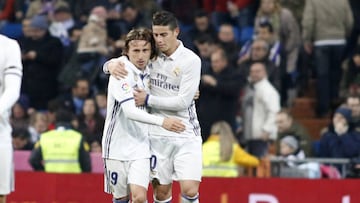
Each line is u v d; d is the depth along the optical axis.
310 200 24.33
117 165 19.19
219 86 28.08
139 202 19.02
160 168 19.56
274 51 30.36
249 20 33.03
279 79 30.25
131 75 18.95
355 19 32.41
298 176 25.78
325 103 31.52
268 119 28.22
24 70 31.55
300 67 31.95
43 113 29.30
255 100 28.48
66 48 31.84
